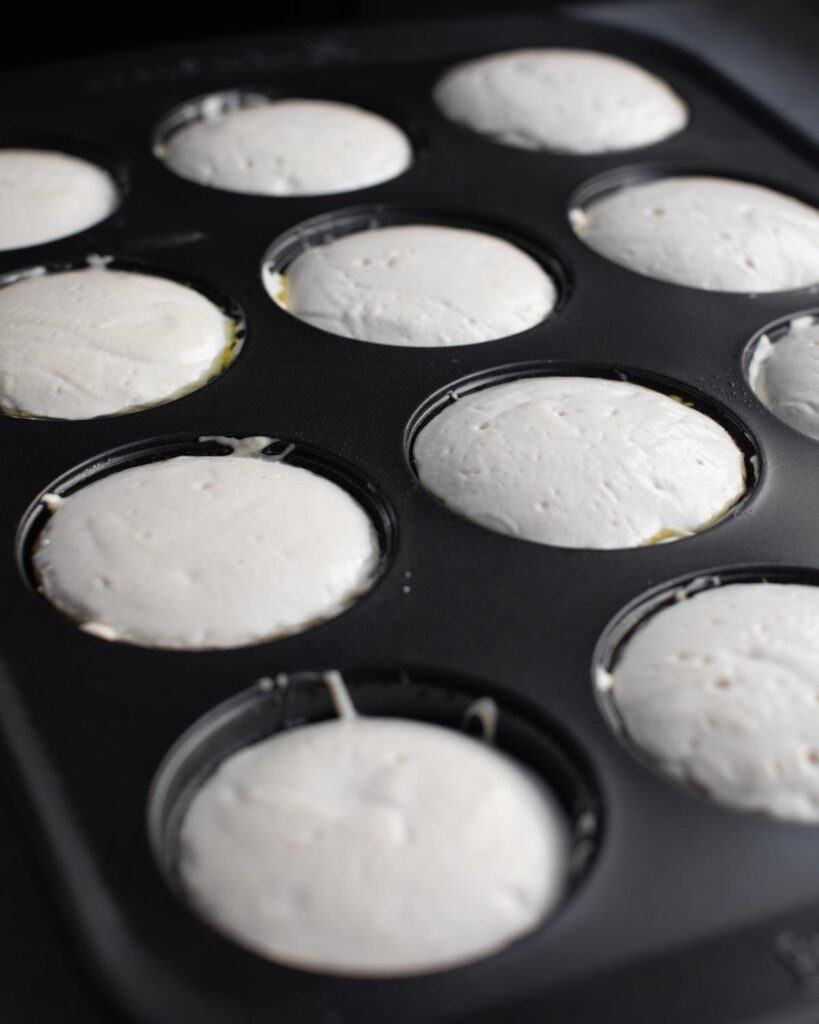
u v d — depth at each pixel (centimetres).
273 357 43
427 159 52
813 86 58
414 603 37
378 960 32
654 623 37
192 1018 30
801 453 41
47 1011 33
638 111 54
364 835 33
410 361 44
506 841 33
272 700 35
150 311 44
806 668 36
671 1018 30
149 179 51
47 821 32
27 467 40
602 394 42
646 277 47
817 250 48
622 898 32
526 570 38
